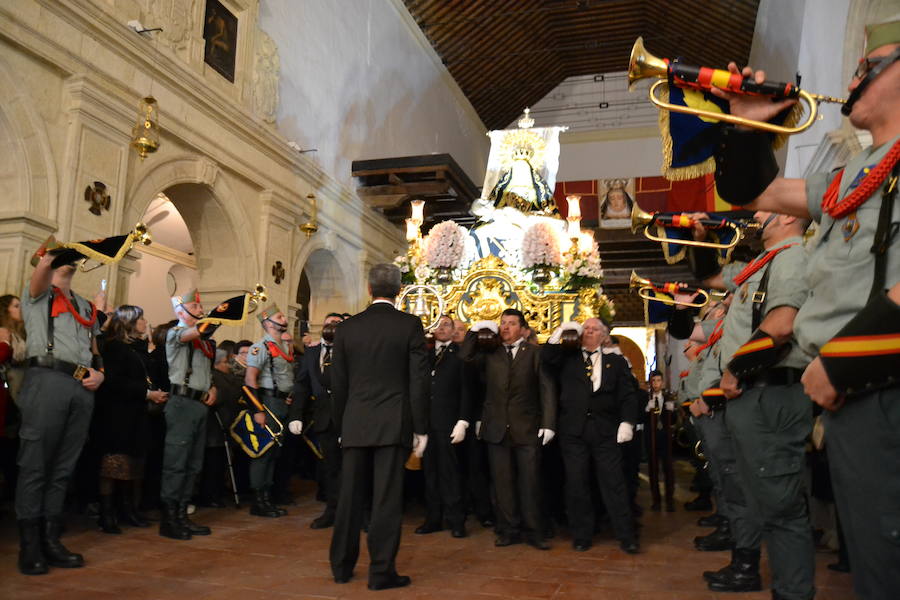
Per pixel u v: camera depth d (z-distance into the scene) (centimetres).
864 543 131
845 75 779
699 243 293
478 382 528
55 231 600
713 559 420
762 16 1375
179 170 764
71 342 378
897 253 135
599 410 454
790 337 241
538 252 671
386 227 1355
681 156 182
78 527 483
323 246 1102
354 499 353
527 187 788
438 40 1634
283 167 973
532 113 2139
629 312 1792
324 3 1137
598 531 523
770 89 155
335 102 1158
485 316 693
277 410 586
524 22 1717
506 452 468
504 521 475
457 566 393
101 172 650
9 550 403
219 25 853
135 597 316
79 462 505
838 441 135
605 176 2047
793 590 250
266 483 569
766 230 275
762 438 250
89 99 635
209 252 878
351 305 1209
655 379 796
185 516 475
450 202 1301
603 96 2098
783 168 1220
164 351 559
